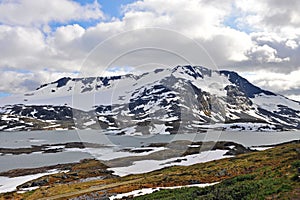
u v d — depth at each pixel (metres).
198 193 28.39
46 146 132.50
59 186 62.12
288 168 28.42
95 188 54.69
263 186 22.39
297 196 18.91
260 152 70.06
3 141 158.12
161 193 37.03
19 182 72.56
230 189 23.64
